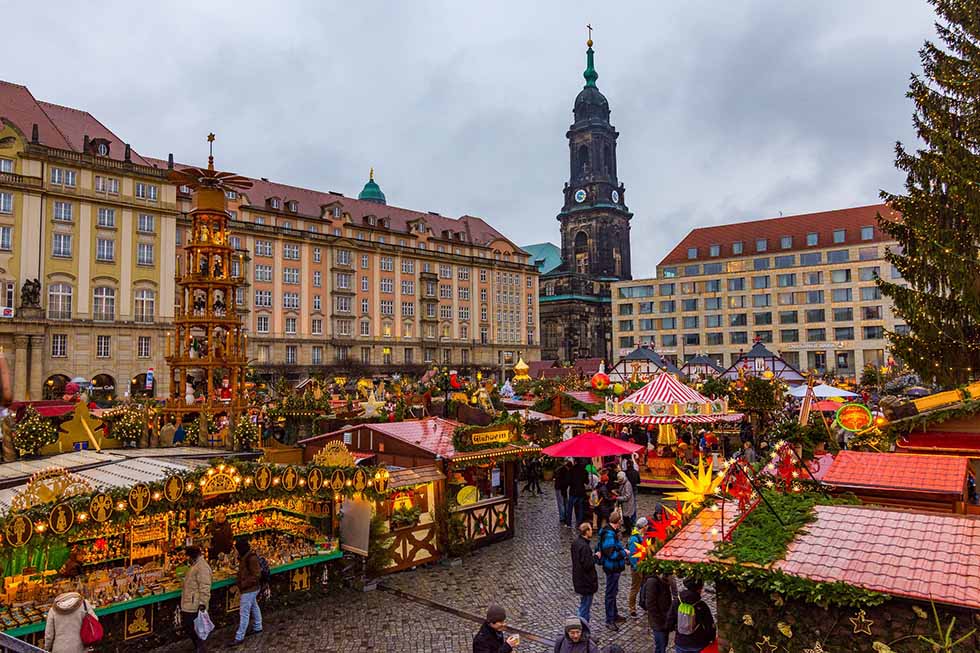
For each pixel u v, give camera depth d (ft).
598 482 64.23
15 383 185.47
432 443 55.31
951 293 75.10
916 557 21.17
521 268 372.99
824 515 24.95
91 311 203.92
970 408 42.91
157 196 221.05
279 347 263.29
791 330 329.72
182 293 81.35
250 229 256.73
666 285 362.53
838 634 20.70
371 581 44.98
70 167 202.69
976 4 77.41
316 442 62.90
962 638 18.63
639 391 82.43
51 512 30.22
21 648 15.42
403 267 312.91
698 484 24.53
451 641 35.55
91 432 57.57
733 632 22.40
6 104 205.87
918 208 79.46
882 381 184.44
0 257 188.03
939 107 78.59
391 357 301.84
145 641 35.17
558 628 37.37
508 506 57.67
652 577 31.73
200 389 86.53
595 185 440.86
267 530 48.67
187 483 35.55
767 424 92.38
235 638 35.91
